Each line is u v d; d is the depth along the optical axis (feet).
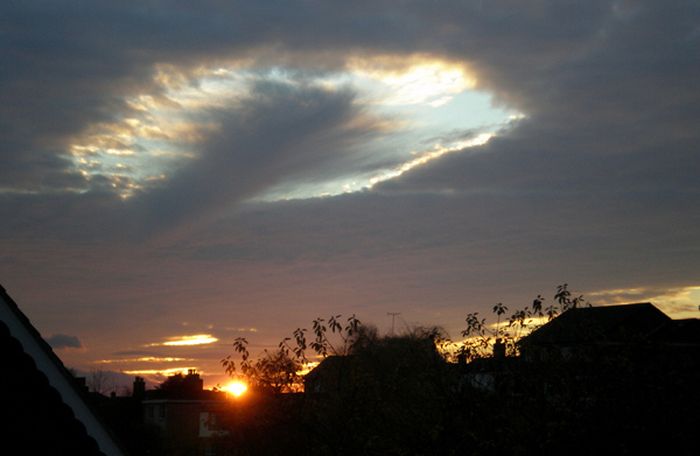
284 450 55.42
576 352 42.98
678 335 96.63
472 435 41.29
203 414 189.26
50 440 22.63
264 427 54.08
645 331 48.37
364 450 46.03
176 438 179.32
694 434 39.96
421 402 46.16
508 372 43.32
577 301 44.91
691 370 41.98
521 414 42.57
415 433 44.96
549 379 42.52
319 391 52.80
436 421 44.55
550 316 45.21
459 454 42.83
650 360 41.81
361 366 49.55
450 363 46.42
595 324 44.27
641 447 40.27
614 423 40.47
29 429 22.33
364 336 51.37
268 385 52.60
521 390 42.65
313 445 51.88
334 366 51.85
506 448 41.27
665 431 39.96
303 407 52.60
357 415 47.39
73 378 23.63
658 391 40.63
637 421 40.19
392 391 47.16
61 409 22.94
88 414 23.77
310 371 53.36
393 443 45.62
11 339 22.40
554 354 43.16
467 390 44.55
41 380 22.75
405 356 47.73
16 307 22.77
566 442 40.55
